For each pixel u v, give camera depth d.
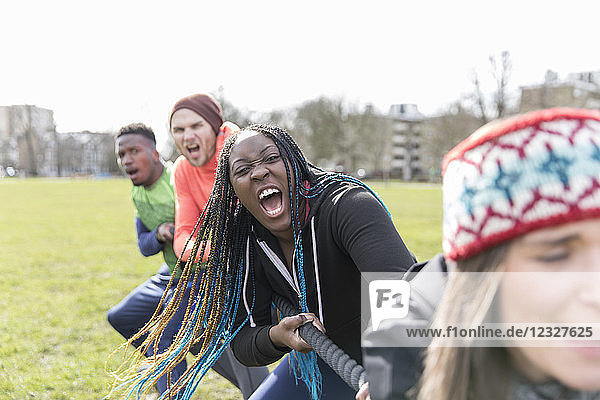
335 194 1.83
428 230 12.57
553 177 0.83
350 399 2.13
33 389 4.01
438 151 52.56
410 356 1.07
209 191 3.08
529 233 0.86
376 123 63.19
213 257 2.01
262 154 1.82
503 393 0.97
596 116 0.87
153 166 3.41
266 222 1.88
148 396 3.63
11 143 81.31
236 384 3.19
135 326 3.31
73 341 5.06
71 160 85.88
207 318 2.08
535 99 32.16
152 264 8.81
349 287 1.92
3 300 6.52
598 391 0.94
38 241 11.62
